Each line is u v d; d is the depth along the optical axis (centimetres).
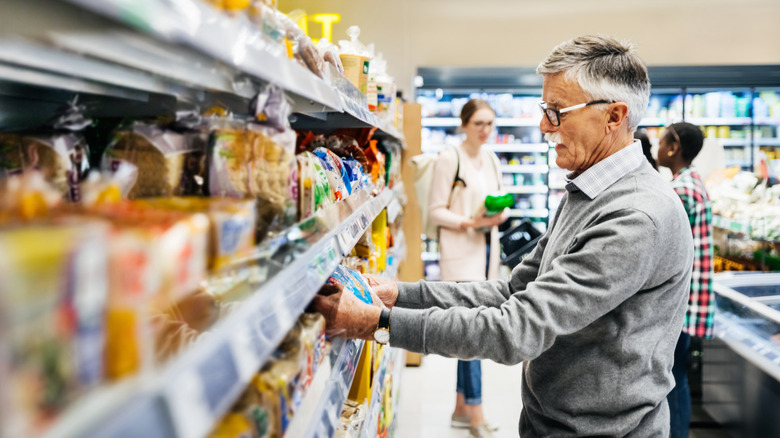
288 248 91
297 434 88
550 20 575
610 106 146
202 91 106
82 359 42
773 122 598
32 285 37
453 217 357
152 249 50
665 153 311
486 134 362
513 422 354
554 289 132
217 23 66
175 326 73
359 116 161
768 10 566
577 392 146
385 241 266
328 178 141
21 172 83
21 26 50
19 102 95
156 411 44
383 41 582
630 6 571
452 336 129
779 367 261
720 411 333
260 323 69
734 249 412
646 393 143
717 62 573
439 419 356
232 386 57
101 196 76
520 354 130
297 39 118
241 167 90
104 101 106
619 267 131
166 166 87
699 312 284
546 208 654
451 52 581
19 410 36
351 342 145
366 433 160
